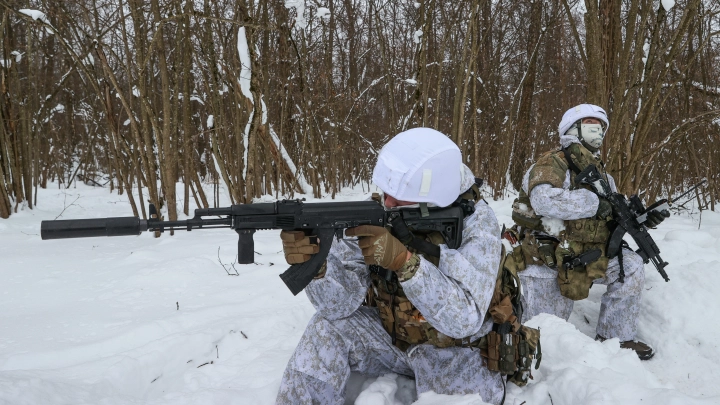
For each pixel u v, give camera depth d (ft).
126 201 31.55
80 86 39.19
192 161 22.79
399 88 36.04
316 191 32.78
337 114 33.58
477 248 6.50
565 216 9.89
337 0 36.29
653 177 23.94
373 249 5.92
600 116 10.69
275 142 30.78
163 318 10.82
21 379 7.42
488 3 30.86
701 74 24.34
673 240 14.33
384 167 6.43
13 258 16.20
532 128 34.86
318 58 33.60
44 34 34.76
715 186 24.71
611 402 6.81
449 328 6.24
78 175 44.55
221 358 9.57
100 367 8.54
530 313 10.78
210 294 12.56
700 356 10.12
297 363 7.25
